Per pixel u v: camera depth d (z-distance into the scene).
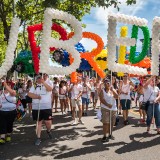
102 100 8.11
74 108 11.21
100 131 9.72
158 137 8.62
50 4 9.02
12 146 7.85
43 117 8.33
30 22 18.67
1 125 8.04
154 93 8.96
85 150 7.39
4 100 7.99
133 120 11.66
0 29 18.62
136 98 15.98
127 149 7.41
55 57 10.82
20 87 13.14
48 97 8.27
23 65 12.44
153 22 7.73
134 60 8.64
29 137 8.91
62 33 8.11
